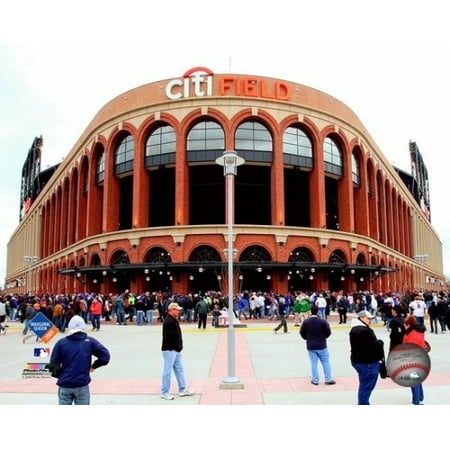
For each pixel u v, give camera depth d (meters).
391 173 66.94
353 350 8.09
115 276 43.41
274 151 42.41
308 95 45.41
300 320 27.83
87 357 6.57
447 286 125.44
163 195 54.16
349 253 45.31
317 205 43.94
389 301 25.55
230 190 12.22
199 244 39.56
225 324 27.92
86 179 55.50
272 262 37.66
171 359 9.58
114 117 46.47
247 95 42.53
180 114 42.53
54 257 65.25
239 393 9.95
